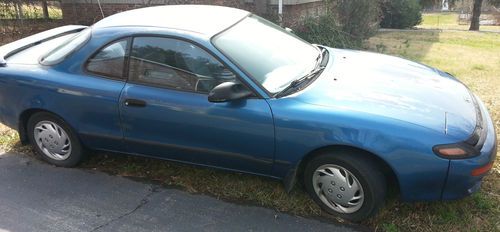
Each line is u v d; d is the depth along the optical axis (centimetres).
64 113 392
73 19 1125
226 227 330
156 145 371
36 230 335
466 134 299
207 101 338
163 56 356
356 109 313
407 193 308
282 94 330
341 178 321
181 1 943
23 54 441
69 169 422
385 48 1077
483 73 801
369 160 310
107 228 334
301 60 385
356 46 972
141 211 354
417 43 1269
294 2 916
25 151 458
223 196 368
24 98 403
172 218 343
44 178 407
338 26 958
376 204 315
